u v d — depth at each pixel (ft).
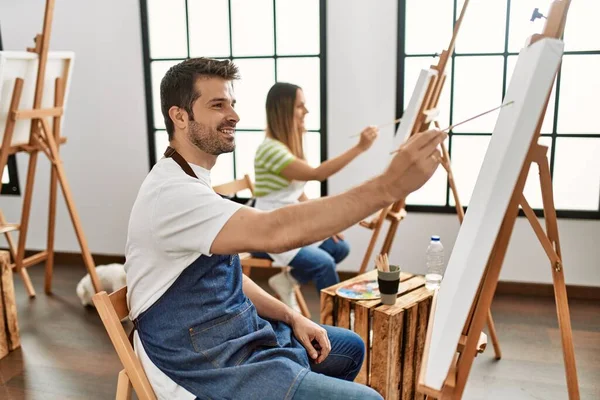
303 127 9.12
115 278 10.35
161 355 4.24
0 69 8.35
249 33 11.04
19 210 12.90
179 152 4.55
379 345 6.25
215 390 4.09
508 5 9.80
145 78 11.53
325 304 6.77
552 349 8.45
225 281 4.42
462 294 3.24
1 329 8.30
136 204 4.35
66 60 9.88
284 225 3.72
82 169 12.32
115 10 11.37
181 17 11.27
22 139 9.59
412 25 10.33
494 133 3.74
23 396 7.27
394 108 10.54
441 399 3.65
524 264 10.55
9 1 11.84
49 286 10.98
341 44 10.52
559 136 10.15
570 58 9.86
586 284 10.35
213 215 3.91
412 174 3.53
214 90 4.35
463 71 10.28
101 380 7.68
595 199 10.21
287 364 4.23
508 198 3.10
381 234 11.03
